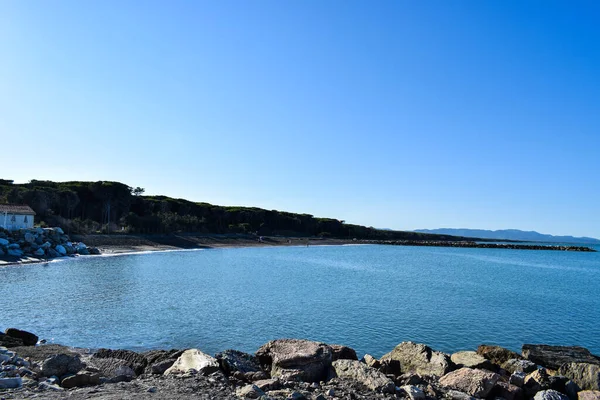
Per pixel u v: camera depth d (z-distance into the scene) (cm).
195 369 1112
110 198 11406
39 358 1372
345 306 3127
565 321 2844
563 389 1171
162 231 11281
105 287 3672
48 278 4122
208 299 3247
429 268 6938
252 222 16200
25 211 6738
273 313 2788
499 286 4700
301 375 1114
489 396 1120
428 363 1415
